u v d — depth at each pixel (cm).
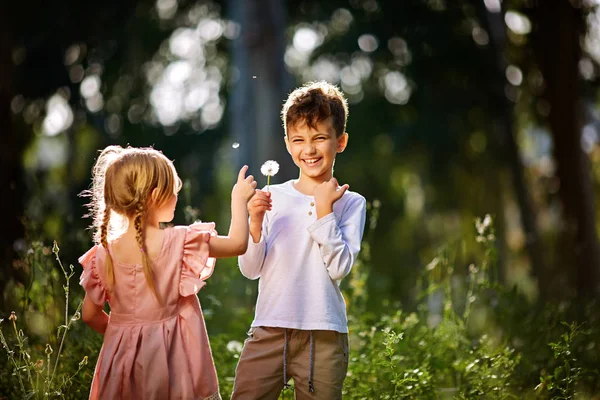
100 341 629
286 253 494
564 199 1479
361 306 763
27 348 600
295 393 497
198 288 467
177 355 465
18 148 1246
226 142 2205
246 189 492
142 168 470
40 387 572
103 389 463
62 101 1638
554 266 1449
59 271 703
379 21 1902
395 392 559
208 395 467
